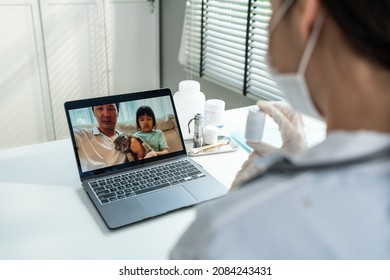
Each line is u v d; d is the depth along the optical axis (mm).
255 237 301
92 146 912
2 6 1938
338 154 296
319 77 342
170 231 750
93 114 924
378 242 300
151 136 994
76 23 2158
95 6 2178
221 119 1199
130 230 747
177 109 1154
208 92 2145
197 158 1062
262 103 825
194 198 846
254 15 1705
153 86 2562
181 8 2191
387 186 298
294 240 297
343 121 327
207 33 2025
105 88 2404
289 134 778
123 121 959
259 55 1727
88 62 2283
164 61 2510
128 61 2420
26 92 2162
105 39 2283
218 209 321
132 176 918
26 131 2246
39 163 990
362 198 296
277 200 304
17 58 2068
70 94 2295
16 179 909
